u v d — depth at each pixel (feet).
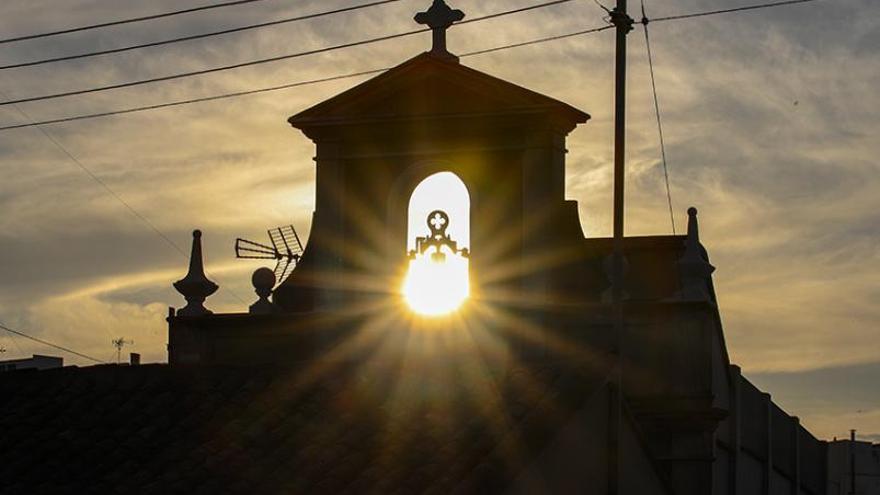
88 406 82.23
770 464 115.34
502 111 89.45
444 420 75.56
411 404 78.43
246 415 79.00
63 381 84.69
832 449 153.17
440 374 82.89
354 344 90.58
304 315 91.66
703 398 88.17
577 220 88.99
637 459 83.92
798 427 127.85
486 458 69.10
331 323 91.04
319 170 92.63
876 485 151.84
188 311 94.22
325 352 90.79
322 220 92.32
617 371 80.07
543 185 89.04
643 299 91.81
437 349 89.35
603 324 87.35
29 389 84.58
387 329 90.22
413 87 91.15
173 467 74.90
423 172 91.20
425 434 74.59
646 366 88.94
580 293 88.38
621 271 82.07
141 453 76.69
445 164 90.74
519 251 89.15
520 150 89.71
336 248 91.86
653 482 86.48
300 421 77.77
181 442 77.25
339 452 74.28
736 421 100.78
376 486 70.13
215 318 93.20
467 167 90.33
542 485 71.72
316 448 74.90
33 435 79.77
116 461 76.23
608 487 78.64
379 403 79.25
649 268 93.61
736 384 101.19
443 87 90.68
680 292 89.51
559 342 87.66
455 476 68.90
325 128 92.43
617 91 82.07
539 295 88.38
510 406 75.00
